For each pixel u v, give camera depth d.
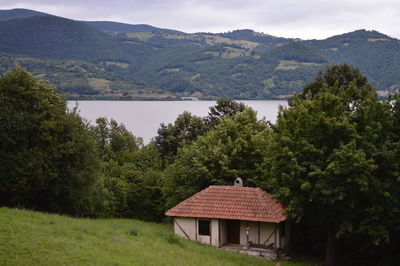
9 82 40.03
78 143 43.59
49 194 43.31
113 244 25.03
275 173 33.62
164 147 72.75
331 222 32.84
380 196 29.56
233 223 35.91
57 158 41.75
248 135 44.38
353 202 29.83
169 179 49.72
